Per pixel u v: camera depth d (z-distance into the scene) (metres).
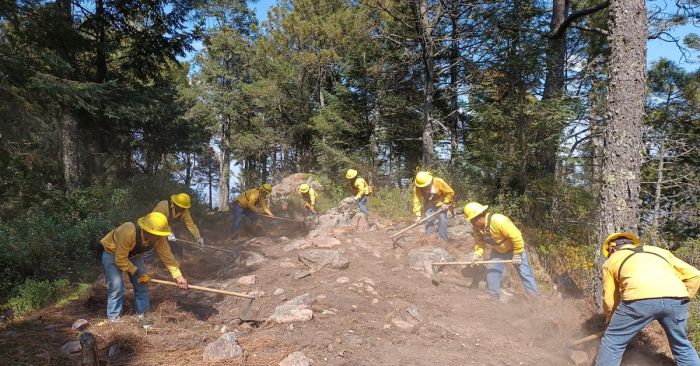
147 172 18.27
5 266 6.68
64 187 11.54
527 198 11.20
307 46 23.11
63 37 10.80
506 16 14.04
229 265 7.48
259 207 11.86
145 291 5.27
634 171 5.61
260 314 5.44
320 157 22.30
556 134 10.73
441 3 14.85
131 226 4.89
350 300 5.61
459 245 8.61
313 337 4.56
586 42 14.12
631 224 5.61
